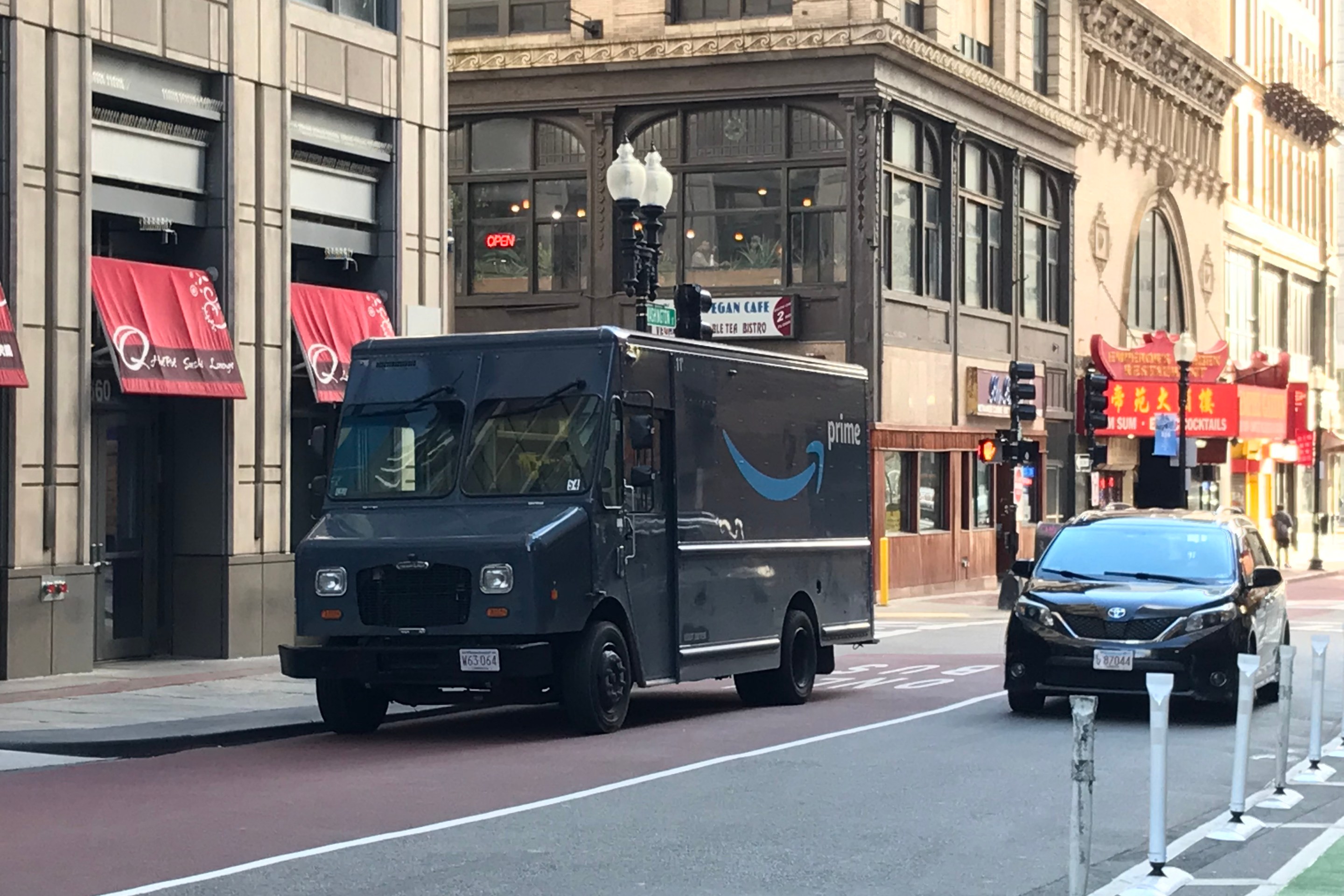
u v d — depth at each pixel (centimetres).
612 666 1636
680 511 1744
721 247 3959
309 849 1046
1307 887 952
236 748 1559
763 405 1919
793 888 952
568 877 970
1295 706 1900
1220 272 6350
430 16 2708
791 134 3919
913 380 4059
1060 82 4847
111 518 2275
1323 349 7744
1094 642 1686
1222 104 6309
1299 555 6875
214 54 2311
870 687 2145
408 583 1577
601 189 4000
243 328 2350
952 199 4234
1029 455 3794
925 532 4178
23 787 1302
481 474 1642
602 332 1659
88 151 2116
